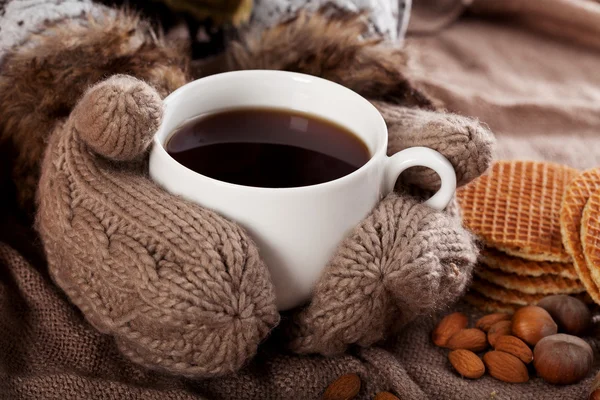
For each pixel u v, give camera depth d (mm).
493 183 549
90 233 435
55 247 454
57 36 507
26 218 553
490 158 464
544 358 472
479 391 472
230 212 432
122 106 425
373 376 474
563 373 470
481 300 522
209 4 577
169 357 433
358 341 465
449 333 497
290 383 466
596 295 496
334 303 438
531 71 804
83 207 443
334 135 475
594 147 695
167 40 553
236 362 431
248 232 435
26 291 501
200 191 432
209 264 419
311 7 595
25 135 513
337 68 532
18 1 536
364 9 580
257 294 425
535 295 516
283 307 458
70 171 450
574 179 533
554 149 689
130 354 449
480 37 855
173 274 418
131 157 441
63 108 503
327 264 446
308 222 434
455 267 444
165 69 511
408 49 552
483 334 496
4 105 512
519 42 851
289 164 460
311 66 532
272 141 472
